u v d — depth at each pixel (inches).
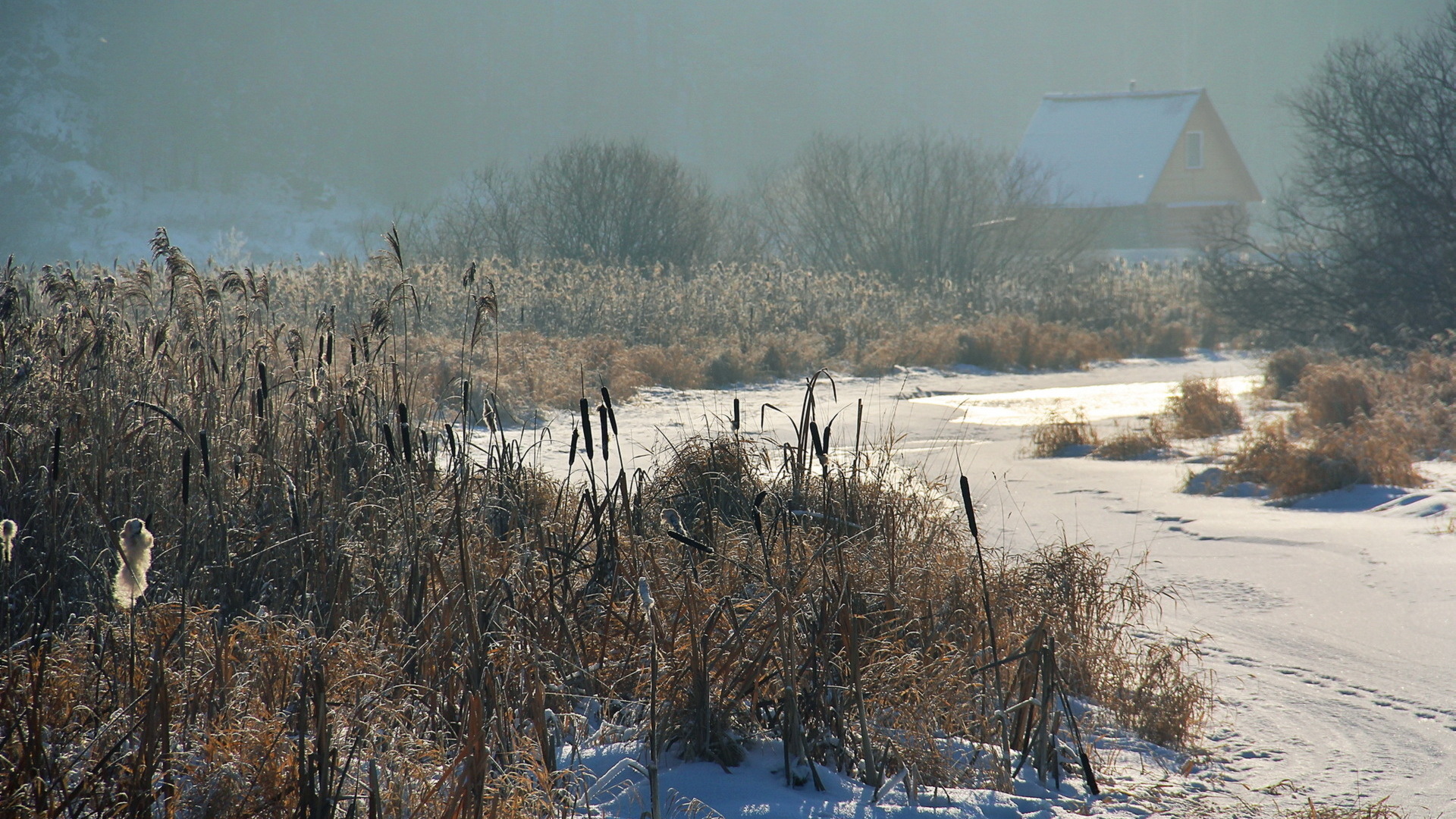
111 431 799.1
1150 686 778.2
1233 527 1435.8
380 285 3181.6
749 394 3198.8
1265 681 845.2
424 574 666.2
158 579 678.5
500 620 645.3
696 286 4525.1
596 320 3934.5
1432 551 1269.7
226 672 572.4
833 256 6747.1
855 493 887.7
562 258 5816.9
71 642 583.8
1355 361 3225.9
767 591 665.6
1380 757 691.4
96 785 441.4
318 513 736.3
